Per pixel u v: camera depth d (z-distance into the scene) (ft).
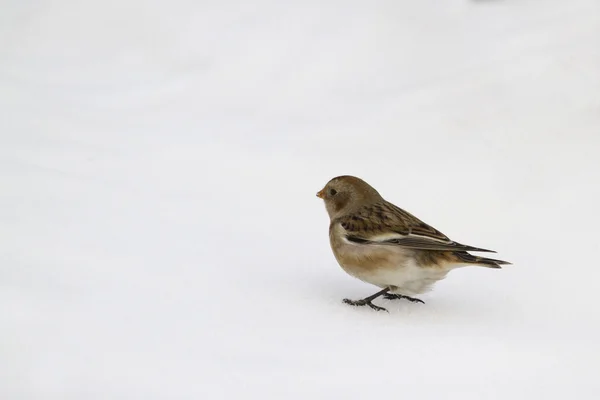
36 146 44.86
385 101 54.54
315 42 61.98
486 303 30.53
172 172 43.91
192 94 57.72
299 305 28.60
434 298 30.91
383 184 43.39
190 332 24.98
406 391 22.47
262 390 21.80
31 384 21.31
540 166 43.86
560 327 28.19
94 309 25.58
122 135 49.78
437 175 44.21
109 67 62.08
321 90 57.36
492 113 50.52
